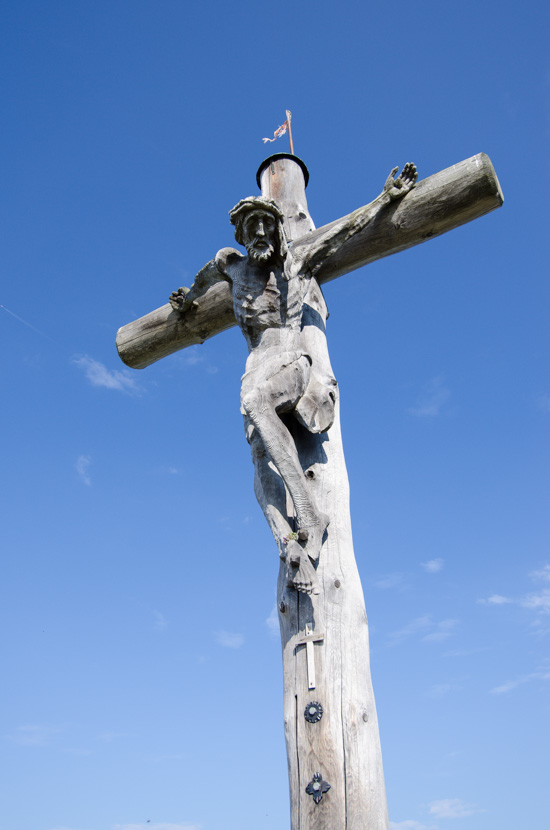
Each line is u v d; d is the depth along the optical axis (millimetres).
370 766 4266
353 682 4496
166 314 7332
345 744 4281
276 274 5695
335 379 5781
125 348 7551
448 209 6012
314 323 6078
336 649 4574
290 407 5277
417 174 6148
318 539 4809
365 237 6238
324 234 5875
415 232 6141
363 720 4391
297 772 4293
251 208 5484
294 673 4586
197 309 7113
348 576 4887
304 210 7559
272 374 5250
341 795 4133
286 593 4852
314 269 5961
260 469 5250
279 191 7695
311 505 4859
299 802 4199
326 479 5270
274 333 5570
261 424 4996
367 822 4086
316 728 4336
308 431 5473
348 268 6453
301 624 4695
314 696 4430
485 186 5910
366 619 4863
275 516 5004
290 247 6504
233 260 5980
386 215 6164
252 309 5645
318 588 4582
